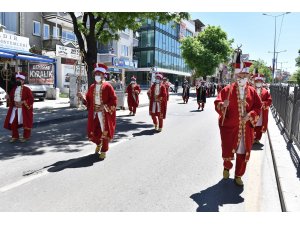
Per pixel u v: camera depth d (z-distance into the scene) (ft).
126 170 19.43
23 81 26.50
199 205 14.43
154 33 160.76
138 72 168.66
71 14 52.65
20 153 23.22
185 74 204.13
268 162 22.27
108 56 129.08
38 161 21.09
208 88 109.60
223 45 139.44
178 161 21.80
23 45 74.28
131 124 38.99
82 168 19.65
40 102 63.10
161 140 29.17
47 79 73.20
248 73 16.33
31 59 66.90
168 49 179.01
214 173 19.22
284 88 39.42
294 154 22.47
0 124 35.24
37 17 92.79
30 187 16.19
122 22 50.01
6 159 21.52
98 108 21.97
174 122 41.88
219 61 138.51
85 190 15.90
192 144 27.63
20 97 26.32
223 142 17.07
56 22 96.53
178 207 14.16
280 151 23.35
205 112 56.03
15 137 26.84
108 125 21.81
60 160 21.40
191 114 52.44
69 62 97.09
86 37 53.26
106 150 21.99
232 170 19.84
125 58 142.51
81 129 34.09
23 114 26.53
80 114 44.50
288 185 15.92
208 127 37.93
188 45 138.10
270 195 15.93
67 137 29.48
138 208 13.94
